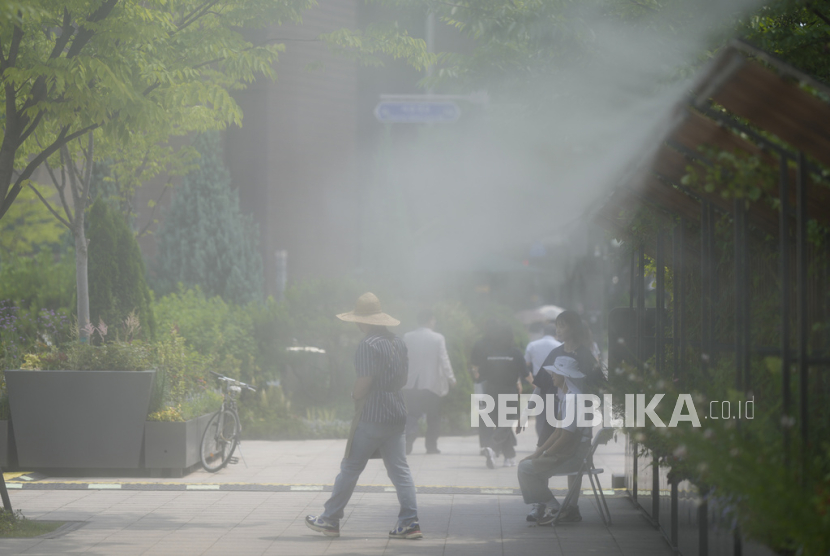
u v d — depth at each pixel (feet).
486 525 54.70
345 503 50.93
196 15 60.13
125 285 91.25
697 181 35.91
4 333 91.04
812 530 24.34
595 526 54.65
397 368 50.67
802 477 27.66
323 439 101.71
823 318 33.81
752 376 36.52
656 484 54.13
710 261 42.45
